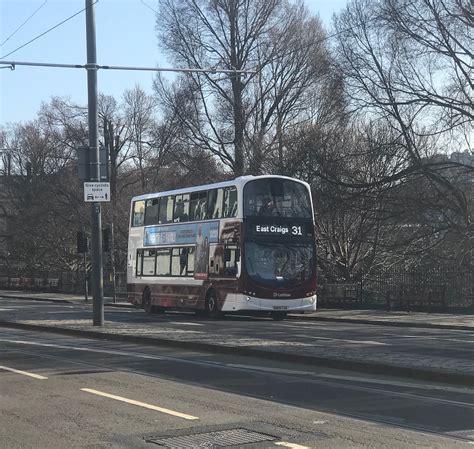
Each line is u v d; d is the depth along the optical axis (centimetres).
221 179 4519
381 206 3288
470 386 981
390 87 3228
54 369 1168
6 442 667
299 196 2472
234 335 1672
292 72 4469
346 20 3341
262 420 758
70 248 5759
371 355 1228
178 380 1047
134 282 3058
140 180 5766
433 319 2358
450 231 3155
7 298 4731
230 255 2392
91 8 1931
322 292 3212
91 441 668
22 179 6444
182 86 4606
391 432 698
